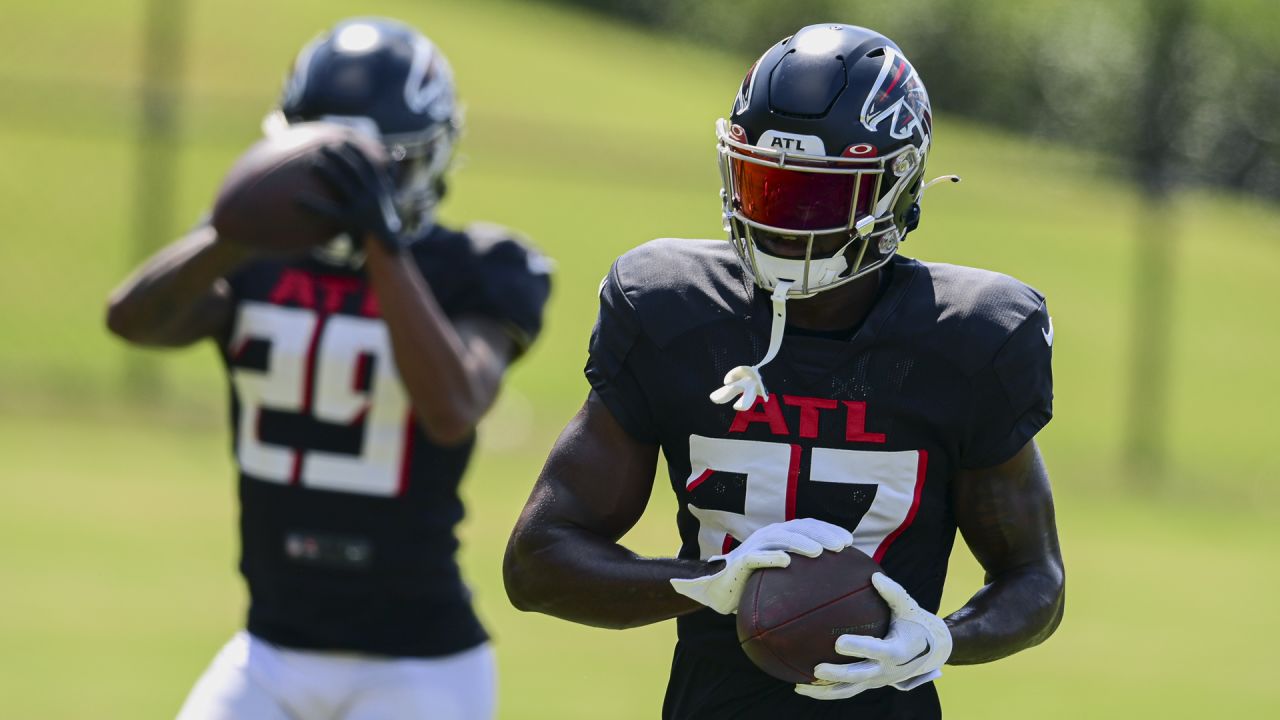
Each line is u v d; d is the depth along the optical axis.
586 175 76.75
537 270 14.15
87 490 35.78
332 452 13.24
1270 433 54.94
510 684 23.62
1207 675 26.77
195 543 31.52
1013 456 9.98
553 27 116.56
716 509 10.05
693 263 10.30
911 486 9.92
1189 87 87.19
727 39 124.50
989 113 105.62
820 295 9.98
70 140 69.19
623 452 10.27
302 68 14.08
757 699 10.28
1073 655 27.92
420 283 12.85
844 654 9.20
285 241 12.57
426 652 13.30
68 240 60.22
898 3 108.62
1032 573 10.12
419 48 14.17
